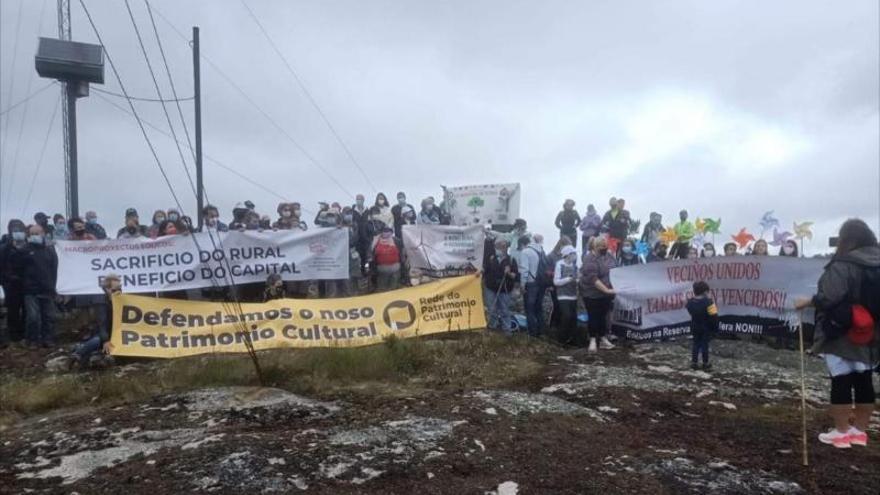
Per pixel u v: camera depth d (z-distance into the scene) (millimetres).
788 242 14781
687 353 12266
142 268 13289
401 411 8141
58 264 12898
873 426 8102
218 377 9922
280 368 10219
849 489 6051
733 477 6258
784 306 12875
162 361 11352
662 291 13469
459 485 6039
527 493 5891
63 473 6488
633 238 16391
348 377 10156
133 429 7770
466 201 18156
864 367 6883
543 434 7336
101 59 16406
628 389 9500
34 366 11664
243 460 6402
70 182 16688
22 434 7949
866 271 6711
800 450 7070
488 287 14062
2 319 15133
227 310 11281
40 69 16047
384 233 14641
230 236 13812
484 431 7336
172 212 14945
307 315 11742
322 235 14273
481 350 11727
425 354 11266
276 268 13977
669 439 7441
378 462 6434
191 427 7766
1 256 13414
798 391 9812
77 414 8734
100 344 11516
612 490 5977
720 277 13273
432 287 12594
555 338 13633
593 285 12500
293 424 7762
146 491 5922
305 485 5992
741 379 10430
